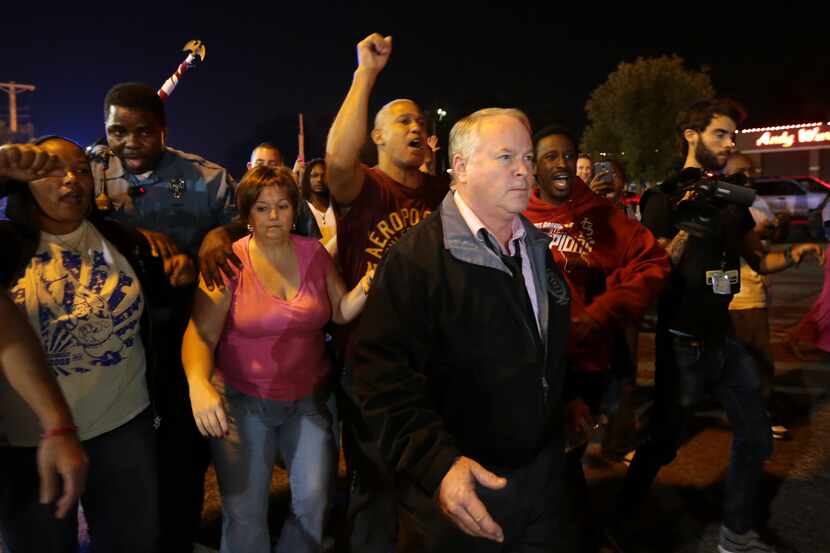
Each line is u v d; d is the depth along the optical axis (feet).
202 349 8.11
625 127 109.29
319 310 8.42
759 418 9.52
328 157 8.47
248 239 8.49
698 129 10.30
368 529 8.30
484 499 6.07
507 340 5.88
